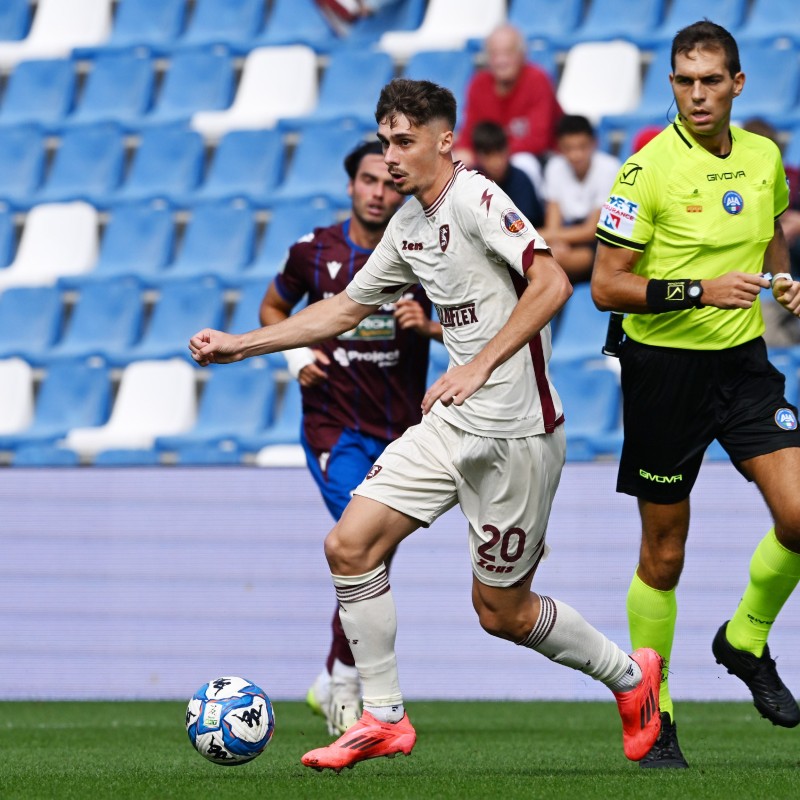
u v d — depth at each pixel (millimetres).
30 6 52062
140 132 46312
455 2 46844
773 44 41906
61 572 30500
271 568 29406
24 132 46906
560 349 37500
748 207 16266
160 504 30109
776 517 15867
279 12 49094
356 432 21641
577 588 28016
